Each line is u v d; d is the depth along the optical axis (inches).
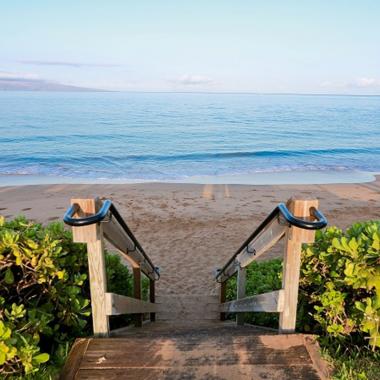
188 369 83.6
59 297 97.8
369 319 87.0
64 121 1942.7
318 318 106.7
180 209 529.0
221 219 487.8
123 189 649.0
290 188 667.4
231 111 2827.3
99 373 82.5
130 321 167.5
